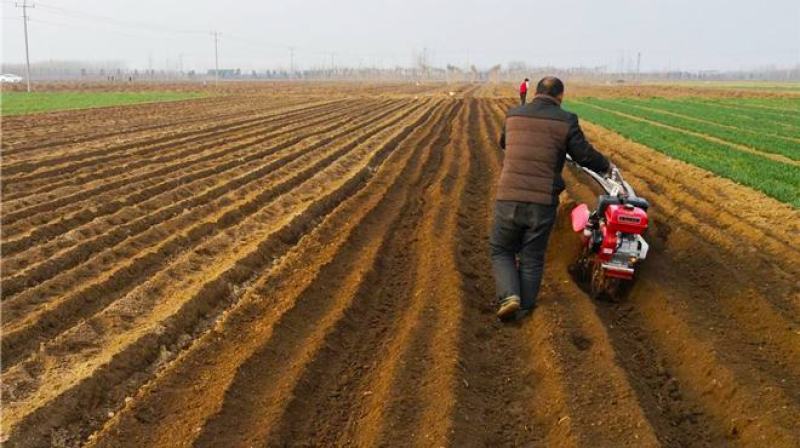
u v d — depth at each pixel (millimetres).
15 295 7020
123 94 56750
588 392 5148
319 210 11188
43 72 194125
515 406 5188
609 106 43469
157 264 8305
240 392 5113
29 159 15914
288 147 19156
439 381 5254
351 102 46969
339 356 5898
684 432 4930
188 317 6617
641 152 19453
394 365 5500
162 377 5309
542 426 4902
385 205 11578
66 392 5055
